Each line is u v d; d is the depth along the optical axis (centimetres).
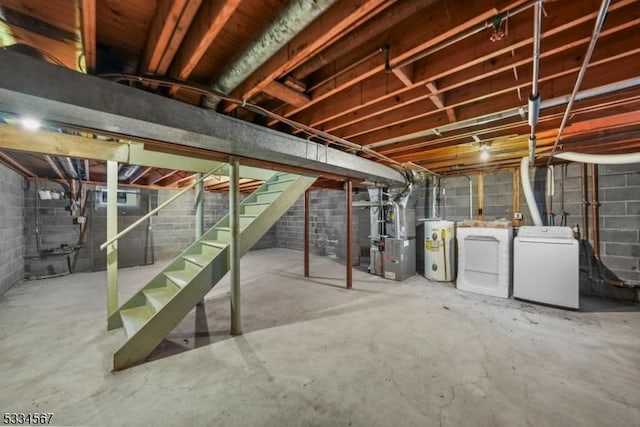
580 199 385
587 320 287
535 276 337
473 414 155
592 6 116
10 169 401
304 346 234
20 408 159
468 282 396
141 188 616
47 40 152
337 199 703
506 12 111
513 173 443
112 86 157
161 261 645
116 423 149
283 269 561
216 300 362
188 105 190
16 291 396
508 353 221
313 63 164
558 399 167
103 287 420
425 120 259
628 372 194
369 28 131
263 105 231
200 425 147
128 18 134
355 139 312
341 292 395
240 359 213
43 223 486
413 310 319
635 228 347
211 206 764
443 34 131
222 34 145
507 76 183
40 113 155
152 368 200
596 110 225
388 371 197
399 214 467
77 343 238
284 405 162
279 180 397
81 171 498
